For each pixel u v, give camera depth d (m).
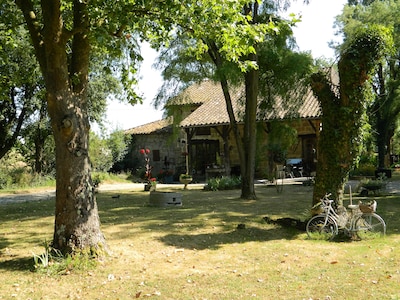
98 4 6.48
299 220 8.98
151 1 6.30
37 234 8.94
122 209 12.52
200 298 4.83
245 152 14.32
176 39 14.10
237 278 5.60
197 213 11.13
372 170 22.56
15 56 14.98
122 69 8.48
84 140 6.44
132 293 5.09
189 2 6.58
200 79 15.78
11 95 21.88
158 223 9.77
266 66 14.70
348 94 8.23
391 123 26.88
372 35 8.12
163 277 5.71
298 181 21.05
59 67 6.13
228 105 14.34
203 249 7.38
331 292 4.88
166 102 16.81
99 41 6.04
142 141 32.94
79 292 5.17
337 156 8.40
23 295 5.07
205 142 27.72
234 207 12.19
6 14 8.30
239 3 6.74
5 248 7.58
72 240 6.27
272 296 4.83
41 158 26.56
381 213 10.61
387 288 4.94
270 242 7.81
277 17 13.37
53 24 5.99
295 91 15.50
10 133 23.58
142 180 29.97
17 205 14.71
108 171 31.72
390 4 23.42
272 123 18.42
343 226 7.96
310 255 6.76
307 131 24.05
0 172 24.09
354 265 6.08
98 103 25.14
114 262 6.36
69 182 6.30
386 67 26.27
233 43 6.84
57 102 6.17
